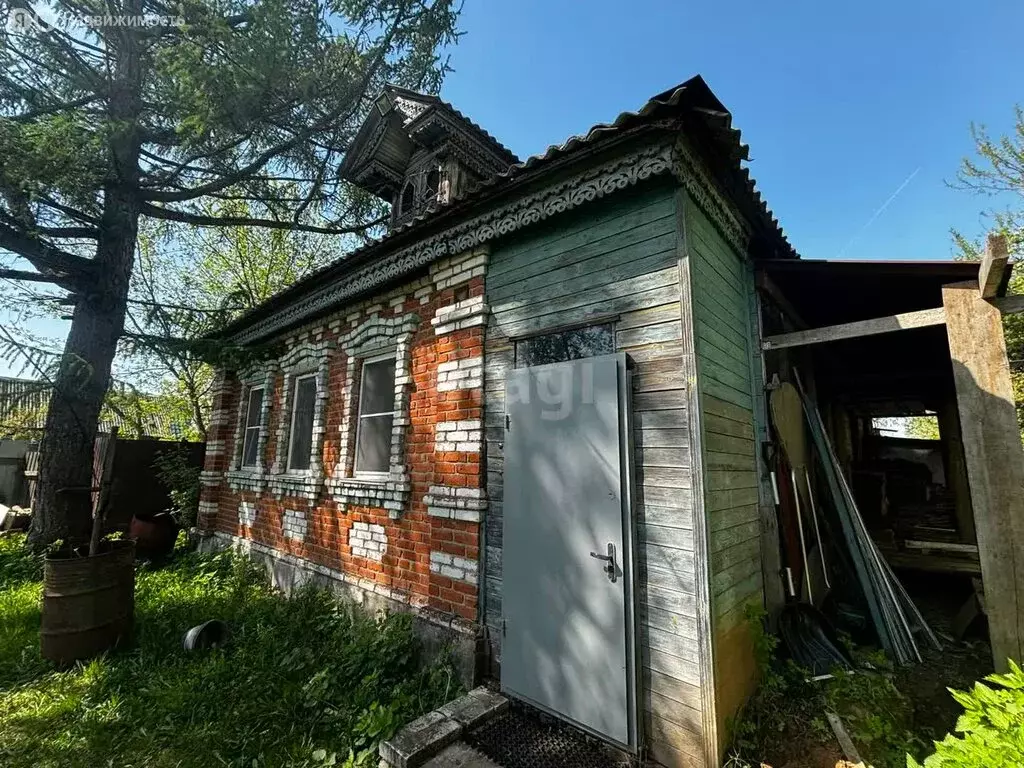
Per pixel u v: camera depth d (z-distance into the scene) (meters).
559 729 2.89
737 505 3.18
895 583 4.48
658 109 2.60
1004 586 2.98
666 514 2.68
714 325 3.14
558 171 3.23
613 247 3.13
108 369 6.79
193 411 13.15
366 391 5.29
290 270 13.59
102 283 6.69
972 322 3.24
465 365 3.95
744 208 3.66
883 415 9.20
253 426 7.55
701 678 2.43
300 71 6.14
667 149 2.76
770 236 4.12
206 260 12.53
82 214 6.25
